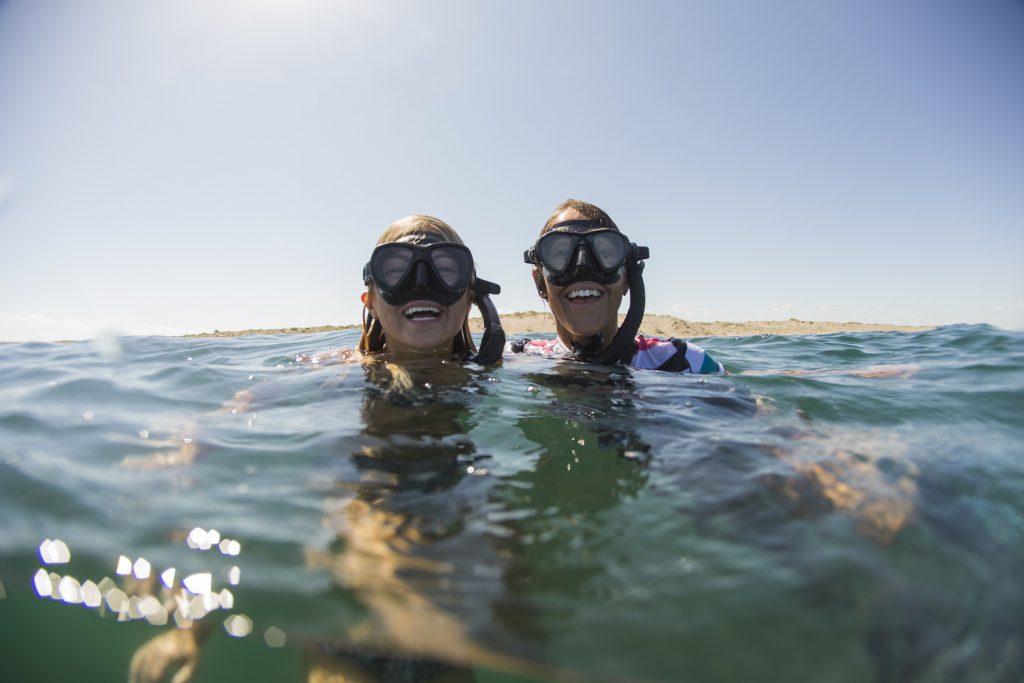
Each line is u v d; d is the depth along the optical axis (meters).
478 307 0.90
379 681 0.37
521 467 0.54
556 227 0.93
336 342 1.67
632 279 0.93
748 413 0.72
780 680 0.32
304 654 0.39
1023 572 0.42
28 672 0.42
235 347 1.51
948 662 0.34
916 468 0.57
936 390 0.93
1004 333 1.73
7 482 0.52
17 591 0.40
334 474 0.53
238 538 0.43
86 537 0.44
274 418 0.67
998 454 0.63
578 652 0.34
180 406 0.76
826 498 0.49
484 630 0.35
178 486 0.51
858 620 0.36
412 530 0.44
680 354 0.97
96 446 0.60
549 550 0.42
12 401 0.79
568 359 0.96
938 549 0.43
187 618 0.37
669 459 0.56
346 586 0.38
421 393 0.72
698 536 0.44
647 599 0.38
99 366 1.07
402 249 0.81
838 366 1.37
